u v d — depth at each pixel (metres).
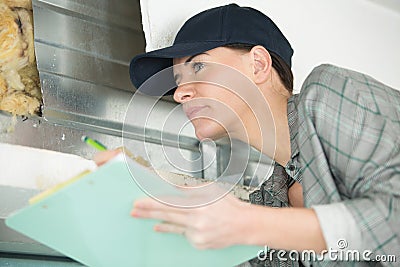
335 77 1.24
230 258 1.10
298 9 1.98
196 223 1.00
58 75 1.58
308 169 1.22
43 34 1.59
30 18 1.53
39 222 0.96
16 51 1.48
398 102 1.23
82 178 0.88
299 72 1.90
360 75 1.26
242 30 1.40
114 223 0.98
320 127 1.20
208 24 1.43
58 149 1.49
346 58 2.03
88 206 0.93
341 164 1.17
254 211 1.05
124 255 1.06
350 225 1.07
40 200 0.91
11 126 1.43
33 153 1.37
